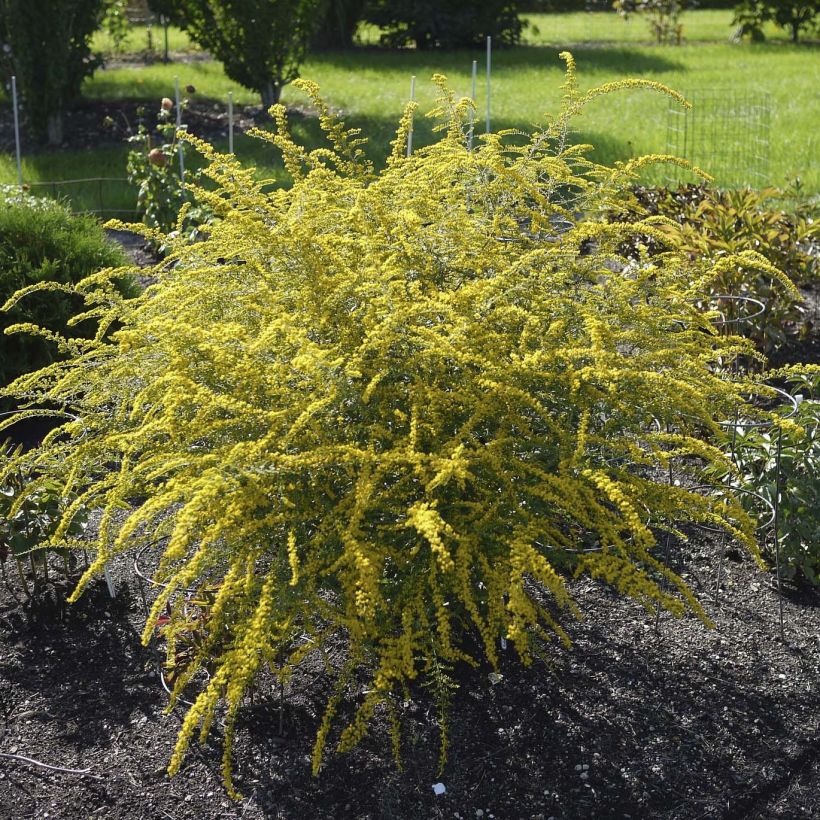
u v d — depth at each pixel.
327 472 2.58
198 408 2.65
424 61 17.48
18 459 2.98
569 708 2.88
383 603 2.54
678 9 20.75
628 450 2.60
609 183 3.33
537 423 2.76
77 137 11.37
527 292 2.76
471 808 2.57
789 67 15.89
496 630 2.52
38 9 10.48
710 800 2.60
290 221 2.93
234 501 2.42
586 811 2.57
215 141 10.83
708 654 3.09
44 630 3.27
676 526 3.74
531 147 3.51
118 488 2.55
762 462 3.70
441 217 3.11
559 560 2.76
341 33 19.64
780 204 7.46
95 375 2.80
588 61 17.05
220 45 12.24
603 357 2.48
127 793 2.64
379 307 2.65
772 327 5.10
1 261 4.92
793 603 3.34
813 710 2.88
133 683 3.02
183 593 3.14
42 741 2.81
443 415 2.65
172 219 7.17
